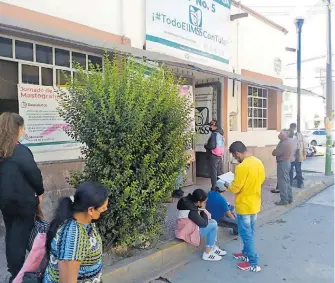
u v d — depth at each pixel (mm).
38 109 5641
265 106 12312
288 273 4398
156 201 4539
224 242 5555
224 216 5812
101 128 4105
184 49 8195
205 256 4836
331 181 11297
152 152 4336
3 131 3230
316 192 9859
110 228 4336
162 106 4449
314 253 5086
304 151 9773
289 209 7766
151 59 6000
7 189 3197
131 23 6957
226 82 9938
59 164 5902
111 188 4137
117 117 4055
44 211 5660
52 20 5574
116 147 4137
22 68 5488
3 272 3926
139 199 4289
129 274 4188
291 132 9023
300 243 5520
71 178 4422
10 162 3227
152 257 4484
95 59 6484
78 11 6016
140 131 4250
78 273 2172
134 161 4316
